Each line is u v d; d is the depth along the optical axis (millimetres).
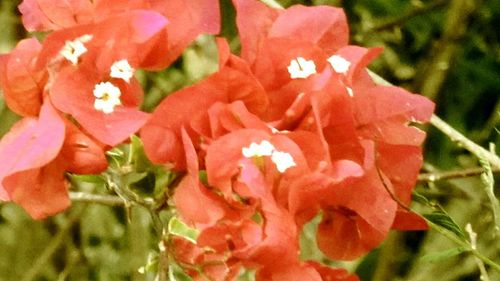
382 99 406
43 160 365
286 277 375
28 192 375
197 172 372
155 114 378
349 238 410
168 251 380
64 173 378
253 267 375
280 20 405
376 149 408
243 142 375
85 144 377
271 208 371
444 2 658
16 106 382
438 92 675
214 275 380
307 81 387
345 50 403
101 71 380
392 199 395
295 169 375
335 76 380
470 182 646
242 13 400
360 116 405
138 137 389
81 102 374
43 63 379
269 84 391
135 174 397
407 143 407
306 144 380
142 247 659
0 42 667
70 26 389
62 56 378
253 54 397
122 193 389
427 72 666
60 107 372
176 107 379
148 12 381
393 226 418
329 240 411
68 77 375
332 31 409
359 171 376
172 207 391
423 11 661
